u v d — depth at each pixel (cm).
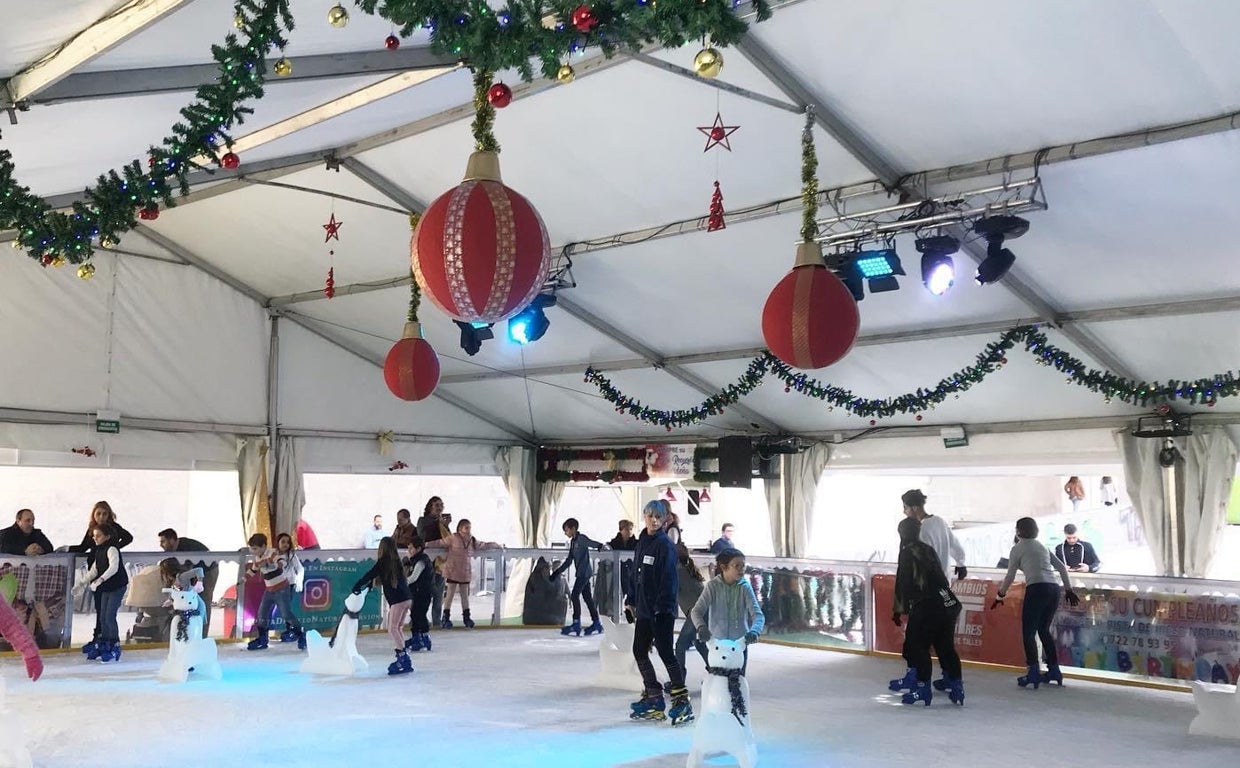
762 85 686
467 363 1352
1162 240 752
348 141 899
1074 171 696
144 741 609
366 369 1431
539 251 313
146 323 1238
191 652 823
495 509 1884
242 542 1439
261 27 404
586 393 1371
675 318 1086
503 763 565
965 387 975
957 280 875
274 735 628
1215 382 873
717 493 1880
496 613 1232
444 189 937
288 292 1307
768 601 1123
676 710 662
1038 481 2064
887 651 1009
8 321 1133
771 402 1249
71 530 1502
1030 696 791
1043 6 570
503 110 794
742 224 869
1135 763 582
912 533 767
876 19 610
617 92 744
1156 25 560
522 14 333
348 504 1727
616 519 1984
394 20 333
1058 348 927
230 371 1308
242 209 1103
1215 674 813
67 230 433
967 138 698
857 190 773
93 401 1188
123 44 457
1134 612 866
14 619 435
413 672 877
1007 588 844
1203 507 960
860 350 1049
